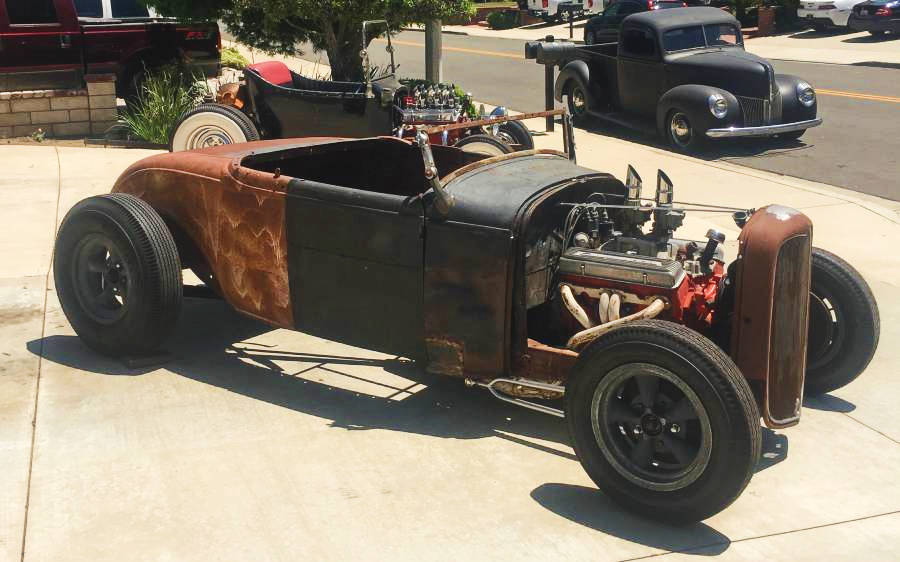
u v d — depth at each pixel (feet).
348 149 19.99
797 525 13.35
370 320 16.31
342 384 17.85
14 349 19.06
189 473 14.48
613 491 13.41
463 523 13.26
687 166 38.17
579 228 16.30
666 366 12.52
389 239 15.66
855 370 16.60
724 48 46.16
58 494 13.85
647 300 14.70
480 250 14.89
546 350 15.06
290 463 14.84
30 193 30.48
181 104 40.91
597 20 65.05
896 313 21.36
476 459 15.06
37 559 12.35
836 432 16.14
